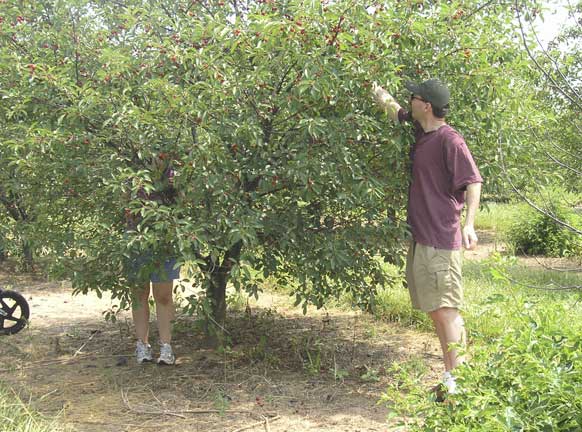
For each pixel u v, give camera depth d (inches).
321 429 166.1
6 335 251.8
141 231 189.0
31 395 182.1
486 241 516.7
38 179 204.8
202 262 175.0
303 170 179.9
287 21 177.9
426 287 176.7
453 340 176.7
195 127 184.7
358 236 195.3
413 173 182.7
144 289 207.6
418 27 187.0
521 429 105.1
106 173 189.3
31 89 192.4
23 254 362.9
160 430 165.9
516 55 200.5
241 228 176.6
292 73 191.5
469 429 108.6
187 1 218.7
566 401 111.5
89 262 196.4
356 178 184.1
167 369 211.5
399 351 231.3
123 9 215.5
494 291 293.4
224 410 177.2
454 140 175.6
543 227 462.6
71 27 206.2
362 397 187.5
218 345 229.8
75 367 215.3
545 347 123.8
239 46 189.5
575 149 323.3
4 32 200.5
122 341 244.1
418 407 122.3
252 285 200.7
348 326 262.4
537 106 271.7
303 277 198.1
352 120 183.5
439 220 176.2
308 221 200.4
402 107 200.5
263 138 193.6
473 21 205.5
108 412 177.0
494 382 120.7
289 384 197.2
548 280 336.5
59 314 287.6
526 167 222.8
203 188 184.5
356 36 187.6
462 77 200.4
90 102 183.0
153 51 194.7
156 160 192.5
